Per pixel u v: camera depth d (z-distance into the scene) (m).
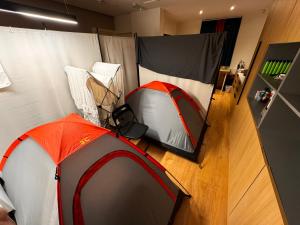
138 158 1.31
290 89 1.00
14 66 1.69
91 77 1.77
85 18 3.73
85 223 0.88
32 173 1.09
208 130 2.79
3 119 1.70
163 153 2.23
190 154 2.04
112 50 2.80
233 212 1.26
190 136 2.00
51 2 2.98
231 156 1.94
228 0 3.31
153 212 1.13
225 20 4.88
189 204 1.53
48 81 2.02
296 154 0.97
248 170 1.17
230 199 1.43
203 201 1.56
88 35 2.36
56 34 1.98
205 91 2.27
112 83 2.05
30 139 1.26
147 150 2.29
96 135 1.27
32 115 1.94
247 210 1.00
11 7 1.30
